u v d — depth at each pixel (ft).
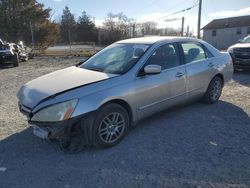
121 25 131.95
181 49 17.17
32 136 14.99
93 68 15.52
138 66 14.51
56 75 14.87
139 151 13.14
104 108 12.94
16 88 28.07
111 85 13.25
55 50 96.89
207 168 11.66
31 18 99.14
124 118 13.85
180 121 16.80
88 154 12.92
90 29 146.00
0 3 95.45
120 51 16.37
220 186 10.46
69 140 13.05
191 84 17.47
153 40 16.55
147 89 14.62
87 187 10.50
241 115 17.90
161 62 15.72
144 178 11.01
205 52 19.08
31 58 68.28
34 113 12.30
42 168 11.83
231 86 26.43
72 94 12.26
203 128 15.78
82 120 12.55
